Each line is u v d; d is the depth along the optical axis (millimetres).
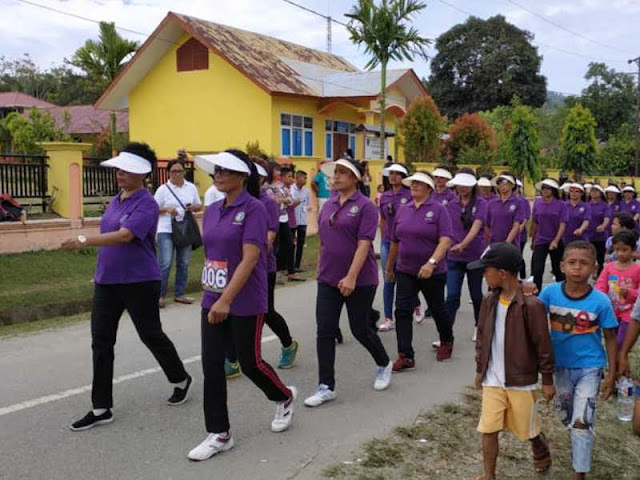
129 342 7070
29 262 10500
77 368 6188
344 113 24406
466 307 9523
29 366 6230
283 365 6344
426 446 4605
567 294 4004
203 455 4297
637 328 3992
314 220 16922
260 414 5129
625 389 5141
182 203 8867
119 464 4230
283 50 25297
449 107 52875
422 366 6562
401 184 7848
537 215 9734
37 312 8406
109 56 24812
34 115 30375
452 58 52656
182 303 9133
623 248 5359
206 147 22359
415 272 6273
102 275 4801
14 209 11078
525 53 51406
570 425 4023
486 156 24578
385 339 7637
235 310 4340
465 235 7270
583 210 10234
